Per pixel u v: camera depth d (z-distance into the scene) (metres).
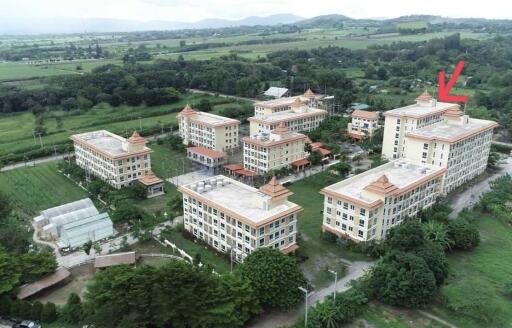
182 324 81.56
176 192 157.00
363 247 114.31
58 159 192.38
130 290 81.50
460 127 164.75
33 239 123.88
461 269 109.44
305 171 175.38
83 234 120.81
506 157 195.88
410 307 93.50
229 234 112.06
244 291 85.50
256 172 173.25
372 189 116.62
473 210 140.75
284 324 88.44
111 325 80.25
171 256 114.81
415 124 179.88
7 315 90.25
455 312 92.88
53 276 101.69
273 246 109.44
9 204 137.00
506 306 95.44
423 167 140.00
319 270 107.94
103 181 161.75
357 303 93.12
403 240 103.38
